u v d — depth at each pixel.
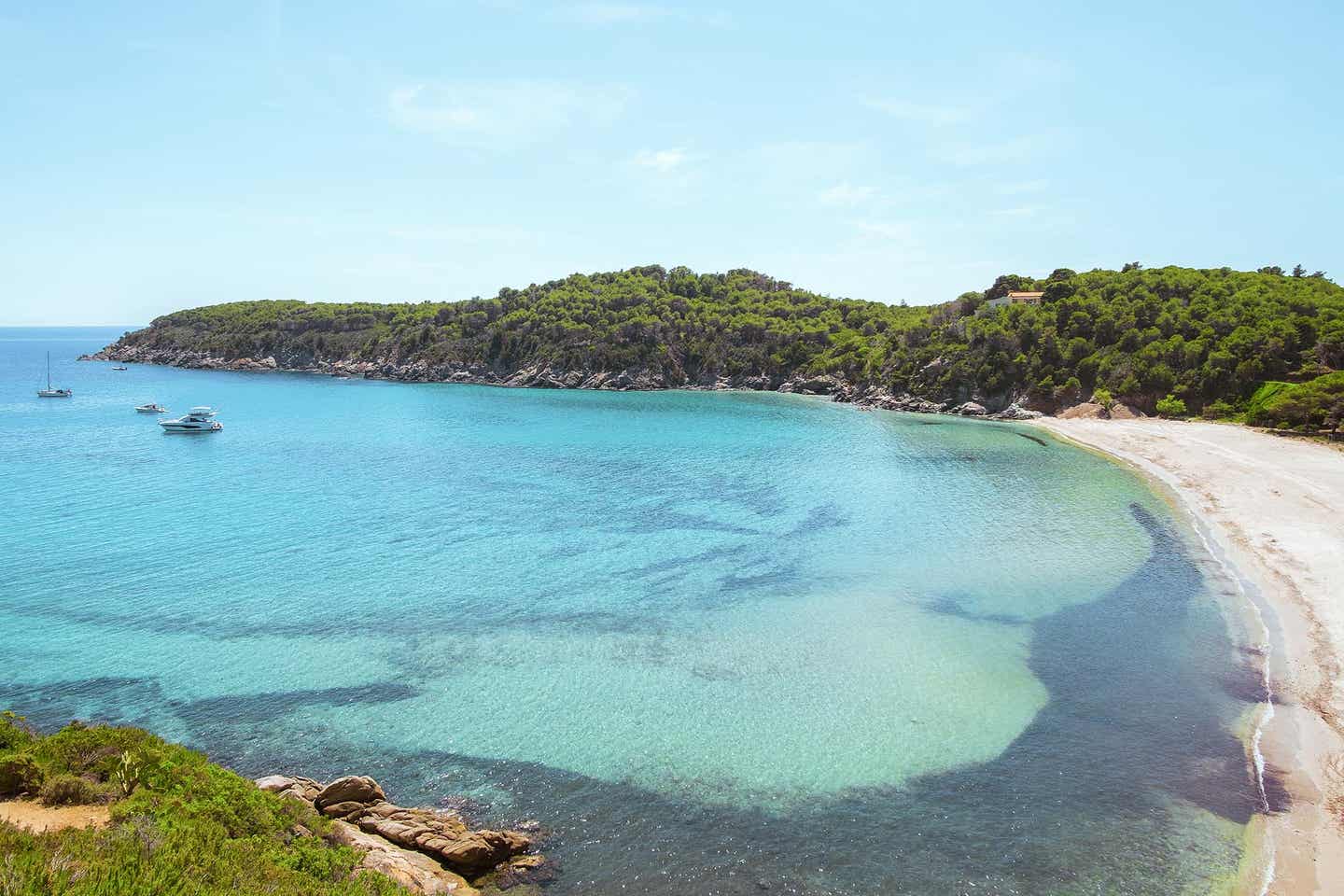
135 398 147.88
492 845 20.23
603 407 133.12
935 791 23.48
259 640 34.16
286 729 26.88
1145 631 35.22
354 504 60.44
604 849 20.80
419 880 18.02
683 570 44.09
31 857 13.16
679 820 22.11
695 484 68.00
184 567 44.19
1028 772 24.38
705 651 33.28
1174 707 28.14
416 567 44.41
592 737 26.44
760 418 117.19
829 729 27.05
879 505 60.16
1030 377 116.88
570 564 45.22
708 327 179.38
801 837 21.39
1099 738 26.22
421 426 108.62
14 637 34.41
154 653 32.78
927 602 39.16
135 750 19.67
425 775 24.23
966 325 131.62
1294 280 122.19
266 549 48.03
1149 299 115.94
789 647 33.75
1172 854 20.38
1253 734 26.08
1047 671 31.36
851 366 151.25
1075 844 20.91
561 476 72.00
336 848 18.06
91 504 60.41
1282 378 95.25
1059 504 60.28
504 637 34.66
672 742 26.16
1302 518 51.25
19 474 73.19
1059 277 143.12
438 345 193.38
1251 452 74.69
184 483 68.69
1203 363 101.81
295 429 105.25
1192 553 46.69
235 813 18.22
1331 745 24.94
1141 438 87.69
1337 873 19.22
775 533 52.06
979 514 57.16
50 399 144.75
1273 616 36.16
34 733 26.27
